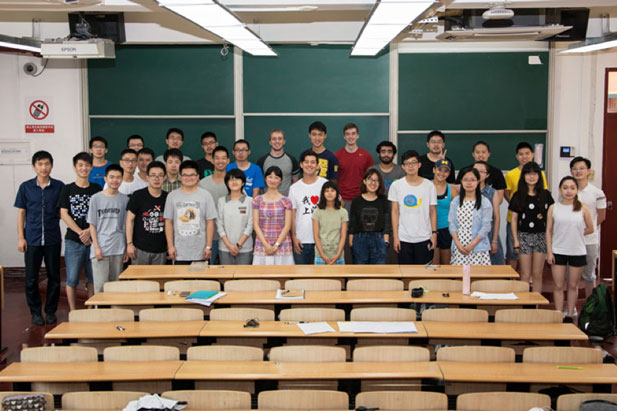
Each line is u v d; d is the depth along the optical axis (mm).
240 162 6465
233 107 8297
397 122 8242
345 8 5188
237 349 3574
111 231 5766
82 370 3400
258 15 7602
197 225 5730
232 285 4863
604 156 8008
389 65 8195
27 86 8328
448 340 3963
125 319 4227
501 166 8266
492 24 6004
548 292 6922
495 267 5375
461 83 8172
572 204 5766
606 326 5512
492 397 3094
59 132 8375
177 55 8258
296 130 8328
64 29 7469
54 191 6145
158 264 5871
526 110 8172
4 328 6035
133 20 7727
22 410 3041
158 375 3303
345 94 8250
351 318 4227
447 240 6371
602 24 7465
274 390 3283
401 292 4785
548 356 3531
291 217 5836
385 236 5965
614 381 3229
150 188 5773
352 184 6891
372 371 3359
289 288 4875
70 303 6043
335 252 5844
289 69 8242
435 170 6301
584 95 7961
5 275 8273
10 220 8469
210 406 3117
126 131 8367
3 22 7457
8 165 8414
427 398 3102
